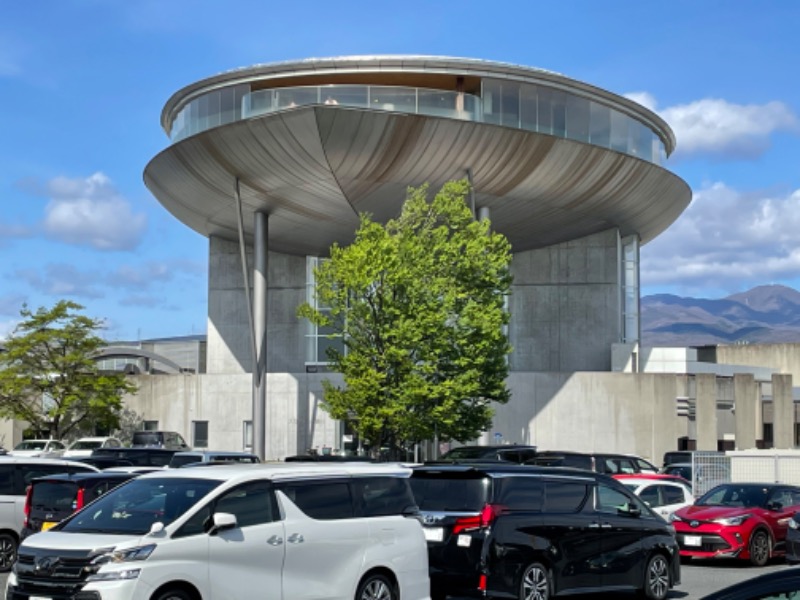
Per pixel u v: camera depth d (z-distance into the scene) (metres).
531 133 48.88
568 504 15.48
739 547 22.11
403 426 39.25
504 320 40.28
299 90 47.53
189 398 61.69
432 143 47.72
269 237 62.31
